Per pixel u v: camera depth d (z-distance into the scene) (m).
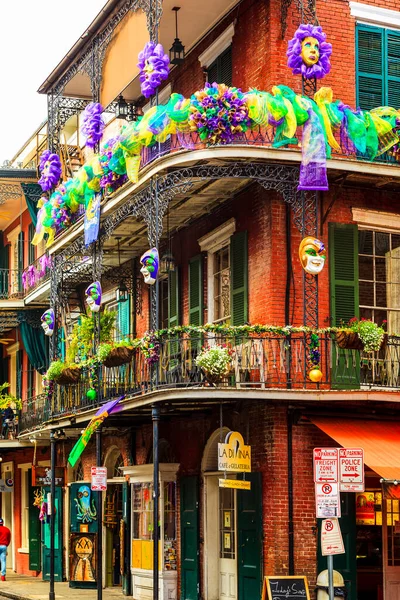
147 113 19.38
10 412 33.41
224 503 21.06
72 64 24.81
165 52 23.56
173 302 23.50
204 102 18.44
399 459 17.64
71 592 25.27
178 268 23.30
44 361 32.41
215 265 21.97
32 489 32.31
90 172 22.38
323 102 18.73
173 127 19.11
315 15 19.08
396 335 19.22
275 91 18.48
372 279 20.06
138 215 20.59
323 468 14.16
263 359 18.62
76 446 21.00
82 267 26.42
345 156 19.27
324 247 19.08
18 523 34.94
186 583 21.64
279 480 18.58
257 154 18.31
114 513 26.62
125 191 20.84
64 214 24.70
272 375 18.72
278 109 18.30
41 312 32.50
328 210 19.28
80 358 24.36
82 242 24.08
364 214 19.89
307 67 18.75
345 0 20.42
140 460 24.55
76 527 26.44
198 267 22.12
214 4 20.84
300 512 18.59
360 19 20.53
